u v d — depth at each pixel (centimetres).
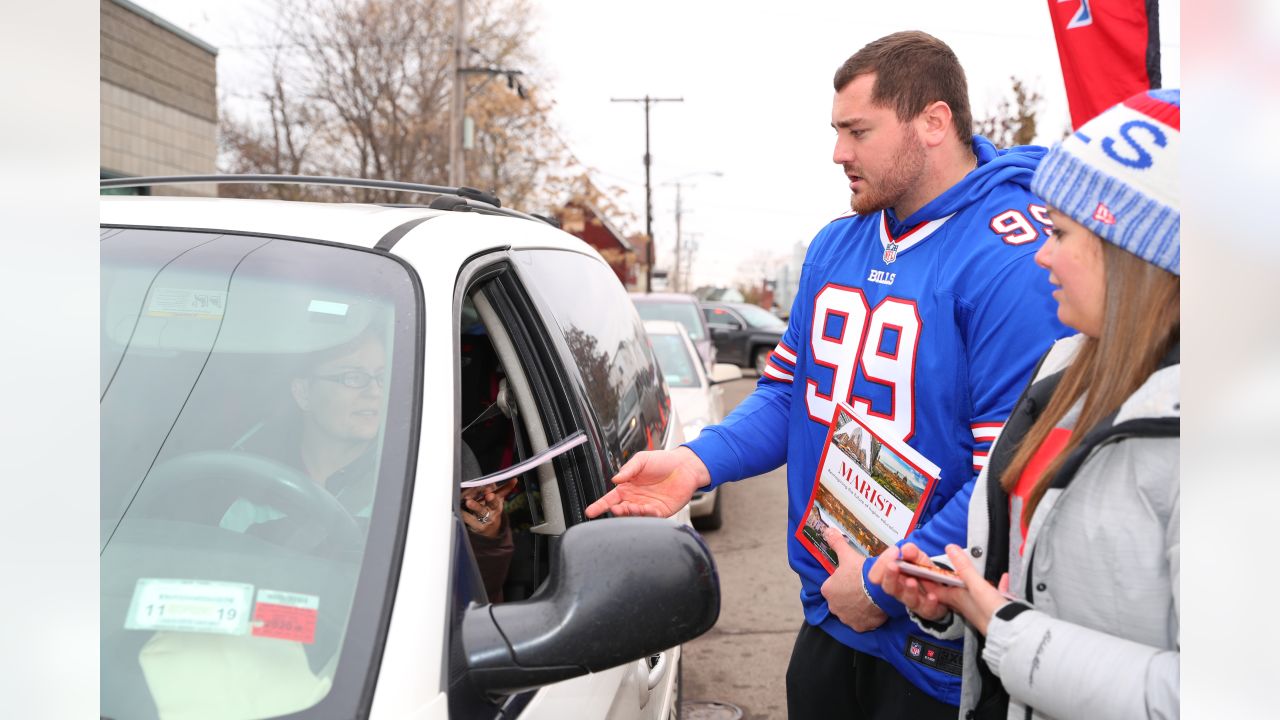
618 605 125
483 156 2880
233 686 117
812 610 229
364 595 124
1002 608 137
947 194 206
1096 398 130
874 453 212
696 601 127
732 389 1717
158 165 1588
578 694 159
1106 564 128
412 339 152
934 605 152
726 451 238
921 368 204
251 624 123
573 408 208
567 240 280
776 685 439
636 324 332
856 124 209
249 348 151
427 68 2772
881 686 215
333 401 145
